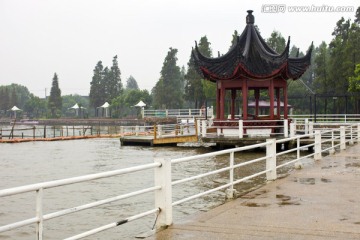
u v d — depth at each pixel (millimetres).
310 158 27219
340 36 78062
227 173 22672
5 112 186000
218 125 34594
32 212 15531
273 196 12141
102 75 151125
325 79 78688
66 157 34625
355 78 58188
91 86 151000
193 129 57031
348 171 17109
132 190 19203
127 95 133125
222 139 32438
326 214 9922
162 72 123500
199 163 27453
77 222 14227
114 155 35219
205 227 8844
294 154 30953
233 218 9602
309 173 16688
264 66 34000
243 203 11219
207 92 86688
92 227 13633
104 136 60625
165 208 8953
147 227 13453
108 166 28641
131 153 36188
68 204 16641
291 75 35344
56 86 156625
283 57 33375
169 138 40688
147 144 42312
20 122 132750
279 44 84438
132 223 13906
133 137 45031
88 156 35094
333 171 17156
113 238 12383
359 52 71312
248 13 36188
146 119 79500
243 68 33062
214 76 34500
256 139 31859
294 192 12727
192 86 97250
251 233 8375
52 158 34062
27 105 184125
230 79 34406
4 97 181250
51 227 13703
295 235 8211
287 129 33000
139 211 15469
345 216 9719
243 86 34000
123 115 148625
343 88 72750
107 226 7543
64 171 26594
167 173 8977
